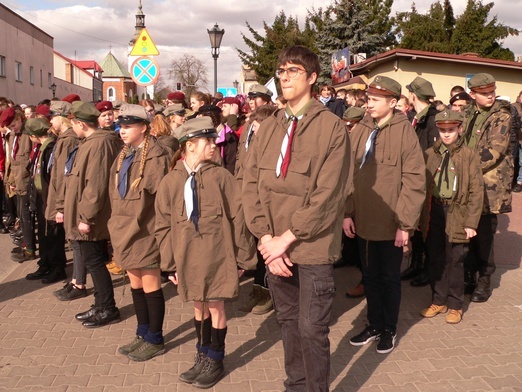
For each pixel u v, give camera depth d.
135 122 4.11
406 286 5.90
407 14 30.27
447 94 16.27
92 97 59.59
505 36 27.14
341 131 2.94
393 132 4.14
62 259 6.17
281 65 3.00
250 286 6.00
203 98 7.46
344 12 27.31
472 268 5.56
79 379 3.88
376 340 4.46
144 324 4.31
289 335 3.31
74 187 4.65
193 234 3.60
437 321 4.91
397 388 3.75
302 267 3.02
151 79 9.37
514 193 11.81
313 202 2.88
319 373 3.05
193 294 3.65
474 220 4.67
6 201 9.25
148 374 3.95
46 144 6.06
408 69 16.11
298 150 2.96
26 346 4.42
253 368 4.05
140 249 4.10
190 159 3.69
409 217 4.04
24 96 32.03
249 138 5.25
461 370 3.99
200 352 3.88
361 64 18.00
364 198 4.21
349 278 6.24
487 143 5.20
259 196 3.10
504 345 4.40
